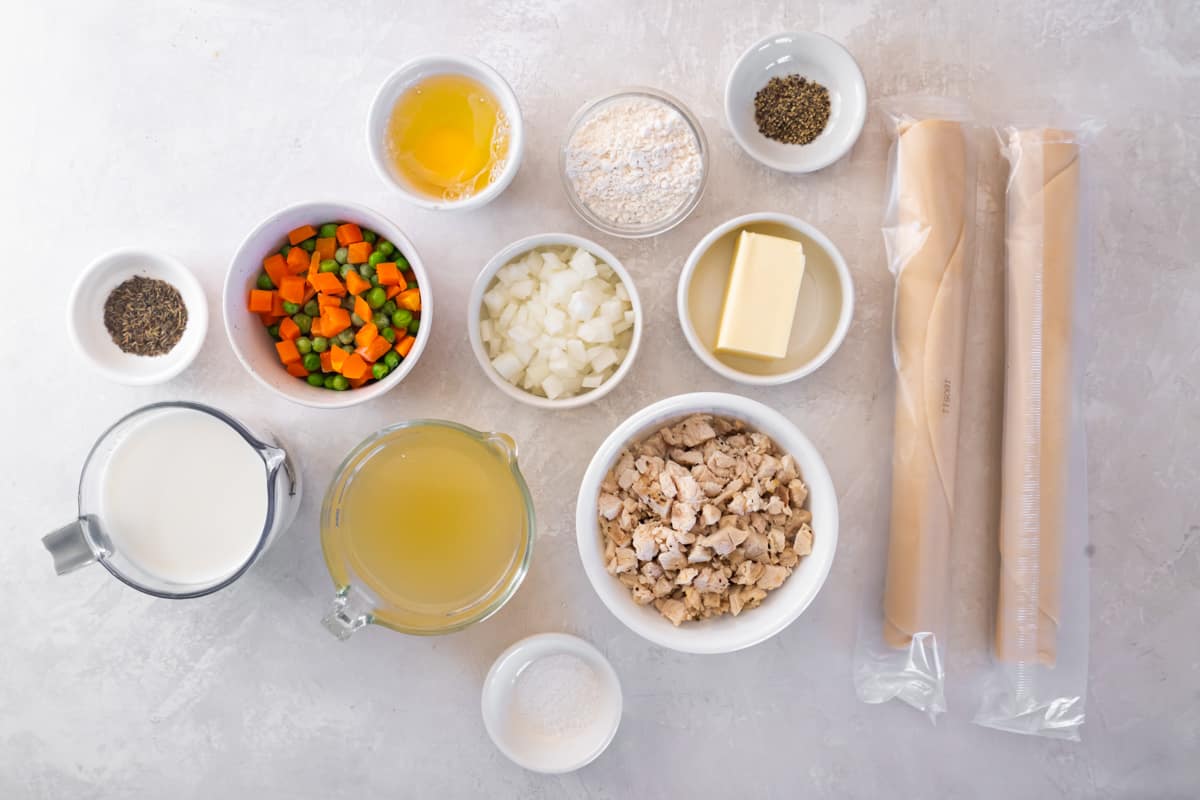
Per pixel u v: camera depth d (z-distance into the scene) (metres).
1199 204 1.42
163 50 1.41
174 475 1.28
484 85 1.32
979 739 1.41
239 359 1.30
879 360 1.40
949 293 1.31
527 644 1.33
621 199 1.35
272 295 1.29
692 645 1.19
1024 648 1.34
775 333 1.29
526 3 1.40
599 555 1.23
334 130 1.40
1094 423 1.42
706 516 1.21
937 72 1.41
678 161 1.34
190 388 1.40
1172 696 1.42
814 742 1.41
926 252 1.31
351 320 1.30
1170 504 1.42
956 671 1.40
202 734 1.40
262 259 1.29
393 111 1.32
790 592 1.23
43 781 1.41
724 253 1.38
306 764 1.40
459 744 1.40
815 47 1.36
